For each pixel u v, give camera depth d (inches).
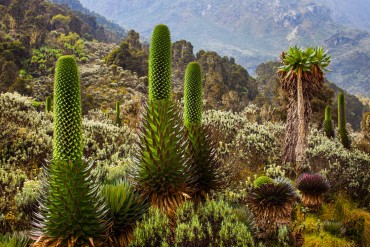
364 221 312.8
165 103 199.3
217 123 487.5
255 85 3307.1
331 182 381.4
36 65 2299.5
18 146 368.8
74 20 3870.6
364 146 639.1
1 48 2247.8
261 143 446.9
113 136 482.3
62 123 159.2
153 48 198.4
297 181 331.6
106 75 2113.7
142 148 198.8
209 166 235.5
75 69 159.3
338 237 284.4
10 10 3036.4
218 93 2289.6
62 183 160.6
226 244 215.3
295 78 456.8
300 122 436.1
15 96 522.0
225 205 256.1
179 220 219.6
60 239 161.2
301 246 260.4
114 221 199.9
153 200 200.4
